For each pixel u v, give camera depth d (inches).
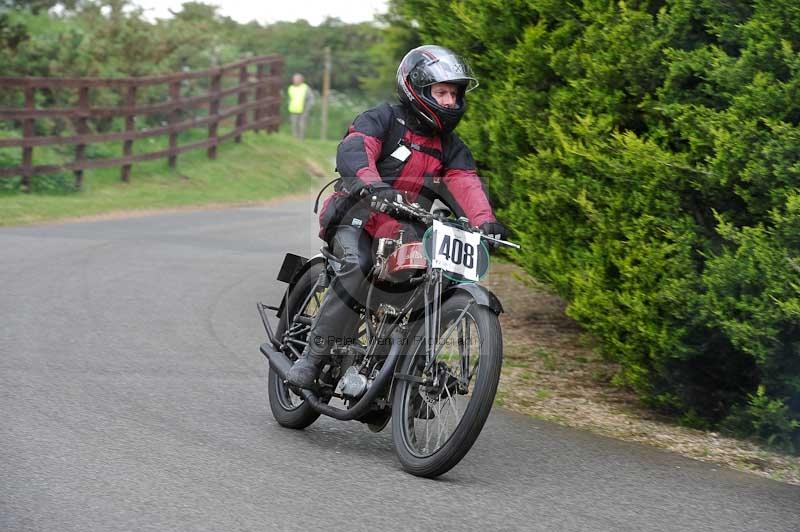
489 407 759.7
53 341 1210.6
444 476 807.1
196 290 1615.4
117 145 3599.9
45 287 1561.3
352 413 836.0
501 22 1247.5
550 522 714.8
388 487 765.9
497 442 917.2
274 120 4404.5
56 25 3818.9
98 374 1069.1
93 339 1234.6
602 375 1211.2
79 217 2615.7
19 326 1282.0
